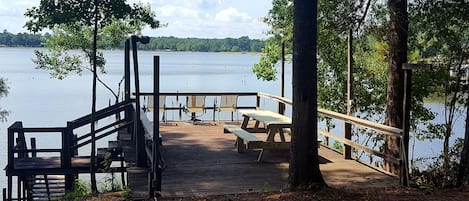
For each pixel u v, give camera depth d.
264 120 8.94
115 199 6.73
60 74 18.73
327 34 10.14
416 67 6.52
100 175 13.66
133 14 9.17
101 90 41.47
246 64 122.94
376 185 6.96
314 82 6.31
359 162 8.55
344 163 8.46
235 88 40.47
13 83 49.47
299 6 6.18
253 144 8.31
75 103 32.00
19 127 8.92
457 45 8.63
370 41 11.52
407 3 8.80
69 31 16.38
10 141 8.38
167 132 11.61
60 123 23.02
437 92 10.12
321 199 6.01
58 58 17.56
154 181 6.36
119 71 66.38
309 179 6.43
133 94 13.69
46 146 18.28
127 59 10.73
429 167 8.56
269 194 6.32
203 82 48.69
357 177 7.46
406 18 8.66
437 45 9.17
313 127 6.39
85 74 62.91
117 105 10.48
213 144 10.07
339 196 6.16
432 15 8.66
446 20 8.56
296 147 6.43
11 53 183.00
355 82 13.31
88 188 10.38
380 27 9.59
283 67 12.45
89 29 16.30
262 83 48.56
